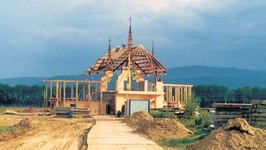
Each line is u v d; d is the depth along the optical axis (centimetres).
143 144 3156
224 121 3719
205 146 2544
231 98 15012
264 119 3409
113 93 8038
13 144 3428
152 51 8281
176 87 8525
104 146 3039
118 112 7356
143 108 6850
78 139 3816
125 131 4325
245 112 3681
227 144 2502
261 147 2464
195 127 4719
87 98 8112
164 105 8225
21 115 7769
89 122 6209
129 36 8188
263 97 14738
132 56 8150
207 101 14825
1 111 9388
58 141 3641
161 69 8288
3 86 16250
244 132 2589
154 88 8256
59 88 8381
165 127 3959
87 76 8594
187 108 5506
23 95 16450
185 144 3222
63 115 7406
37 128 4981
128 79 8044
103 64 8369
